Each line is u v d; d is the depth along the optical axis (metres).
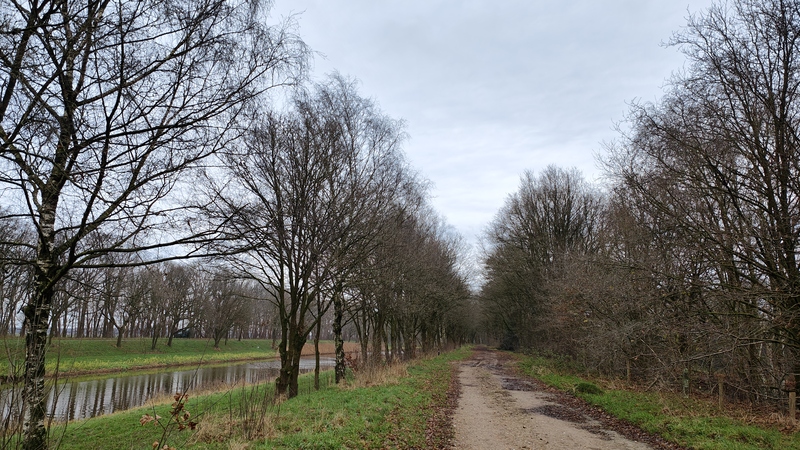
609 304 16.28
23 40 5.37
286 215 12.13
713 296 11.39
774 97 11.05
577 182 33.41
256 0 7.00
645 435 10.54
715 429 9.96
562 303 20.53
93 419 14.30
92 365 32.59
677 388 15.59
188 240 7.11
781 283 10.61
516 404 14.98
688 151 11.92
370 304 22.02
